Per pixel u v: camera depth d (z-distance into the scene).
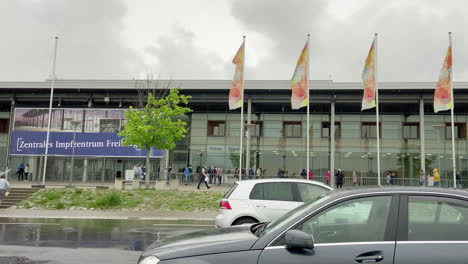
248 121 42.53
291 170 42.94
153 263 3.95
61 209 21.94
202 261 3.85
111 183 41.06
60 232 13.52
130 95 44.00
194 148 44.22
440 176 41.03
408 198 3.98
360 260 3.70
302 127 43.72
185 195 25.67
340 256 3.73
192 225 15.79
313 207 4.10
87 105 47.25
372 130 42.84
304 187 9.70
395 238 3.79
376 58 27.36
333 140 42.19
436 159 41.44
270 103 43.75
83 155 43.09
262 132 44.00
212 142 44.25
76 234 13.05
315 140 43.16
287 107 45.59
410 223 3.85
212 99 43.28
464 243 3.70
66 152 43.28
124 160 43.03
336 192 4.34
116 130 43.22
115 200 22.55
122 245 10.94
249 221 9.46
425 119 42.50
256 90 42.09
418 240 3.76
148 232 13.55
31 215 19.44
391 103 42.41
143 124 29.89
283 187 9.70
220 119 44.72
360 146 42.53
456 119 42.06
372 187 4.24
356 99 41.72
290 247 3.79
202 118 44.84
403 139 42.31
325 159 42.62
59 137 43.56
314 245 3.84
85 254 9.62
